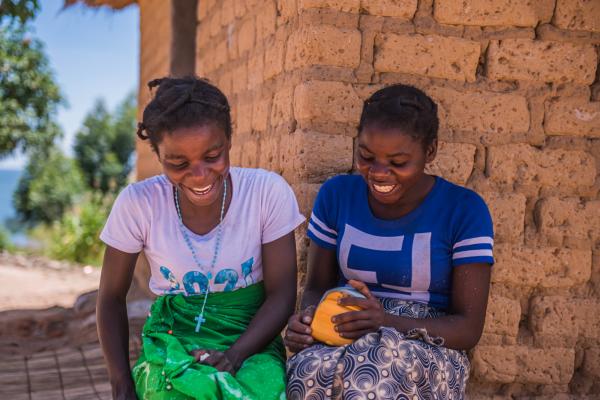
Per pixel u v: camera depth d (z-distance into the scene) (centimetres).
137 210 246
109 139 3522
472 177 315
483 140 314
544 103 316
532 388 318
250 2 399
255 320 245
